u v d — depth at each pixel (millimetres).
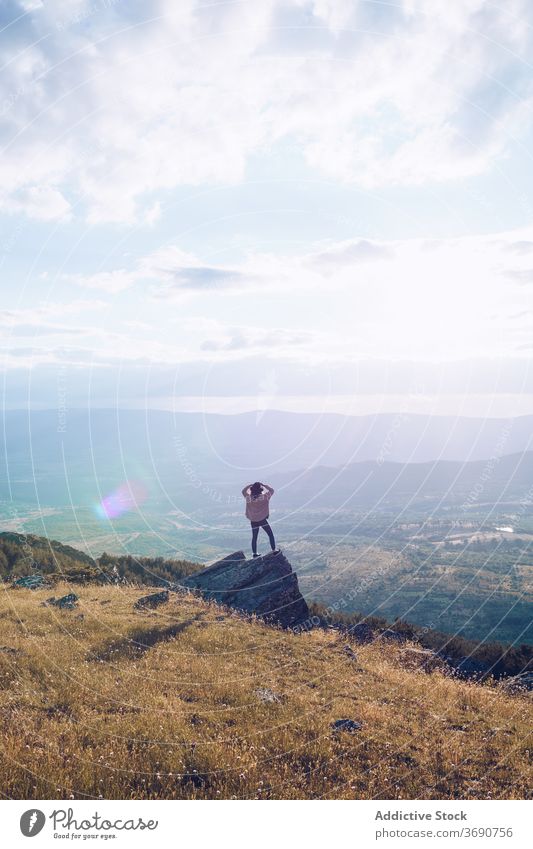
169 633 14609
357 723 10227
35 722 8430
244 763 7984
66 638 13016
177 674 11664
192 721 9406
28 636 12766
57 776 7059
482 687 14734
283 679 12453
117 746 7961
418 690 13242
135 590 20391
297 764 8273
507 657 17906
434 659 17547
